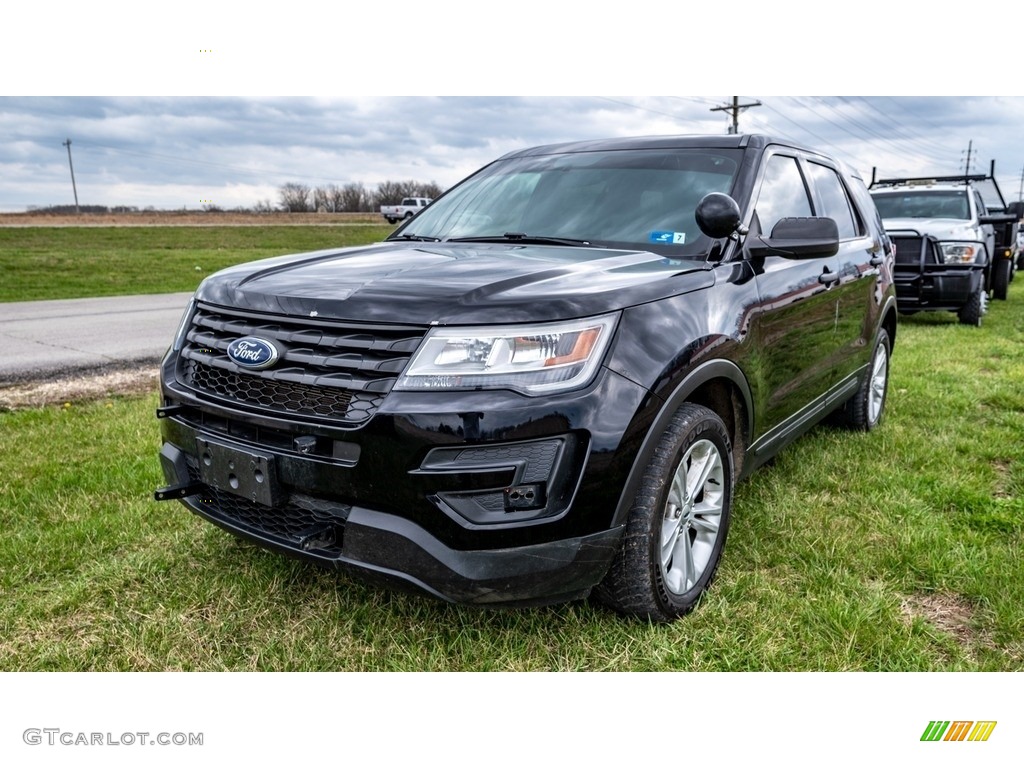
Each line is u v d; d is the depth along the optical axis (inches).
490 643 98.8
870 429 194.1
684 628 102.4
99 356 291.1
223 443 95.9
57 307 450.3
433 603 106.9
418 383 84.8
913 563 118.9
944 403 220.2
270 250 1076.5
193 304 111.0
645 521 94.9
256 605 106.3
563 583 88.7
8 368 265.4
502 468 84.5
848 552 122.3
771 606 106.4
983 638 102.1
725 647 98.2
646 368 92.1
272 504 91.4
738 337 109.8
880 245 194.1
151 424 190.2
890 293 195.3
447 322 85.9
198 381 103.4
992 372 270.4
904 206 429.4
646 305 96.0
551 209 133.6
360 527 86.7
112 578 113.1
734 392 114.3
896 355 298.5
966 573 115.3
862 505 141.9
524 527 85.4
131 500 141.0
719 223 110.4
